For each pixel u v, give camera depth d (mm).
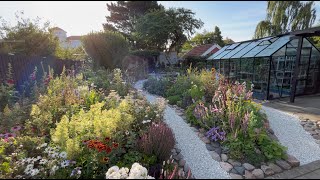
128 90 7000
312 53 8484
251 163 3035
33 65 7359
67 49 12320
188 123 4672
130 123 3641
